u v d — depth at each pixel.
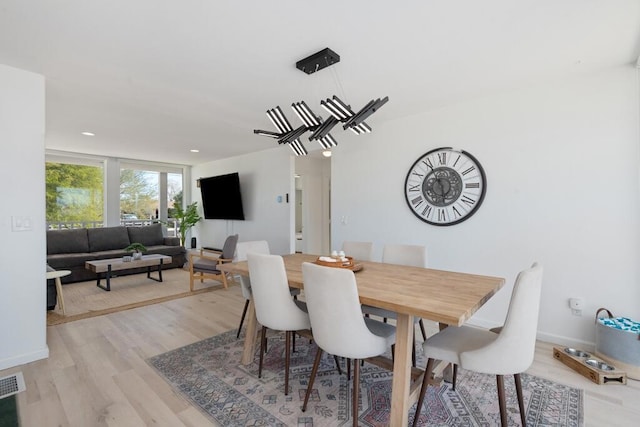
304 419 1.79
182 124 4.09
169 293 4.48
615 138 2.50
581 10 1.77
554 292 2.78
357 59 2.34
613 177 2.52
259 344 2.82
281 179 5.48
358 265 2.53
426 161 3.48
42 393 2.03
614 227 2.52
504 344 1.51
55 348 2.69
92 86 2.83
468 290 1.83
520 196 2.93
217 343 2.81
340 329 1.68
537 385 2.12
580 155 2.64
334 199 4.37
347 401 1.97
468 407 1.90
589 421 1.76
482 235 3.15
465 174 3.22
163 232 7.40
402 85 2.82
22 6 1.71
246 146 5.44
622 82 2.47
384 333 1.91
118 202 6.56
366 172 4.03
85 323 3.28
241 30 1.96
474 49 2.21
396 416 1.64
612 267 2.53
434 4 1.71
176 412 1.85
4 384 2.13
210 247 7.22
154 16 1.82
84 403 1.92
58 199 5.98
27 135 2.49
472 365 1.57
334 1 1.68
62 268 4.94
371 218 3.98
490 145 3.08
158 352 2.62
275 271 2.04
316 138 2.52
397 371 1.66
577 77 2.64
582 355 2.45
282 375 2.28
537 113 2.83
